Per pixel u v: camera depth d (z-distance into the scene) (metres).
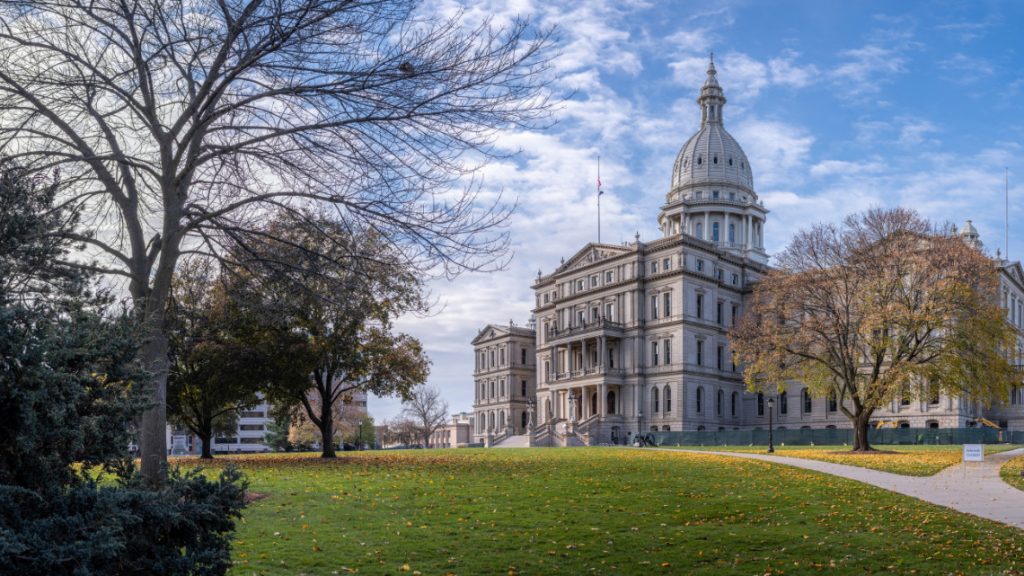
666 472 36.75
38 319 9.47
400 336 52.59
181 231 17.53
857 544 18.53
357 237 16.73
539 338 132.00
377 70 14.53
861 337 60.56
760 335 66.06
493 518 21.78
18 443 8.85
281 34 14.32
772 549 17.97
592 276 123.06
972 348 54.84
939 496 27.83
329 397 53.12
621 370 115.88
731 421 118.44
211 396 49.34
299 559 16.14
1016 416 104.06
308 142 16.09
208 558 9.96
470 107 14.58
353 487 28.67
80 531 8.61
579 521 21.50
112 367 10.32
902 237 58.53
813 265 62.84
